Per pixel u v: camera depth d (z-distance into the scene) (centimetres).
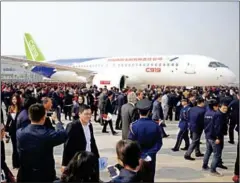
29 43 3822
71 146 437
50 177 374
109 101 1289
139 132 457
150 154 450
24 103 546
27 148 362
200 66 2655
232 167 752
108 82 2489
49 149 369
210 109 682
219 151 670
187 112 909
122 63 2962
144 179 392
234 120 1045
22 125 525
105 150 916
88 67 3172
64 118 1725
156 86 2888
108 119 1192
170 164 772
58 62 3478
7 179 524
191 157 854
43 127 378
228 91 1855
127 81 2858
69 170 278
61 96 1702
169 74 2755
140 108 469
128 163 289
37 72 3591
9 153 858
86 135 454
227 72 2642
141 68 2862
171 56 2809
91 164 275
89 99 1614
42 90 1772
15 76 5066
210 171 688
